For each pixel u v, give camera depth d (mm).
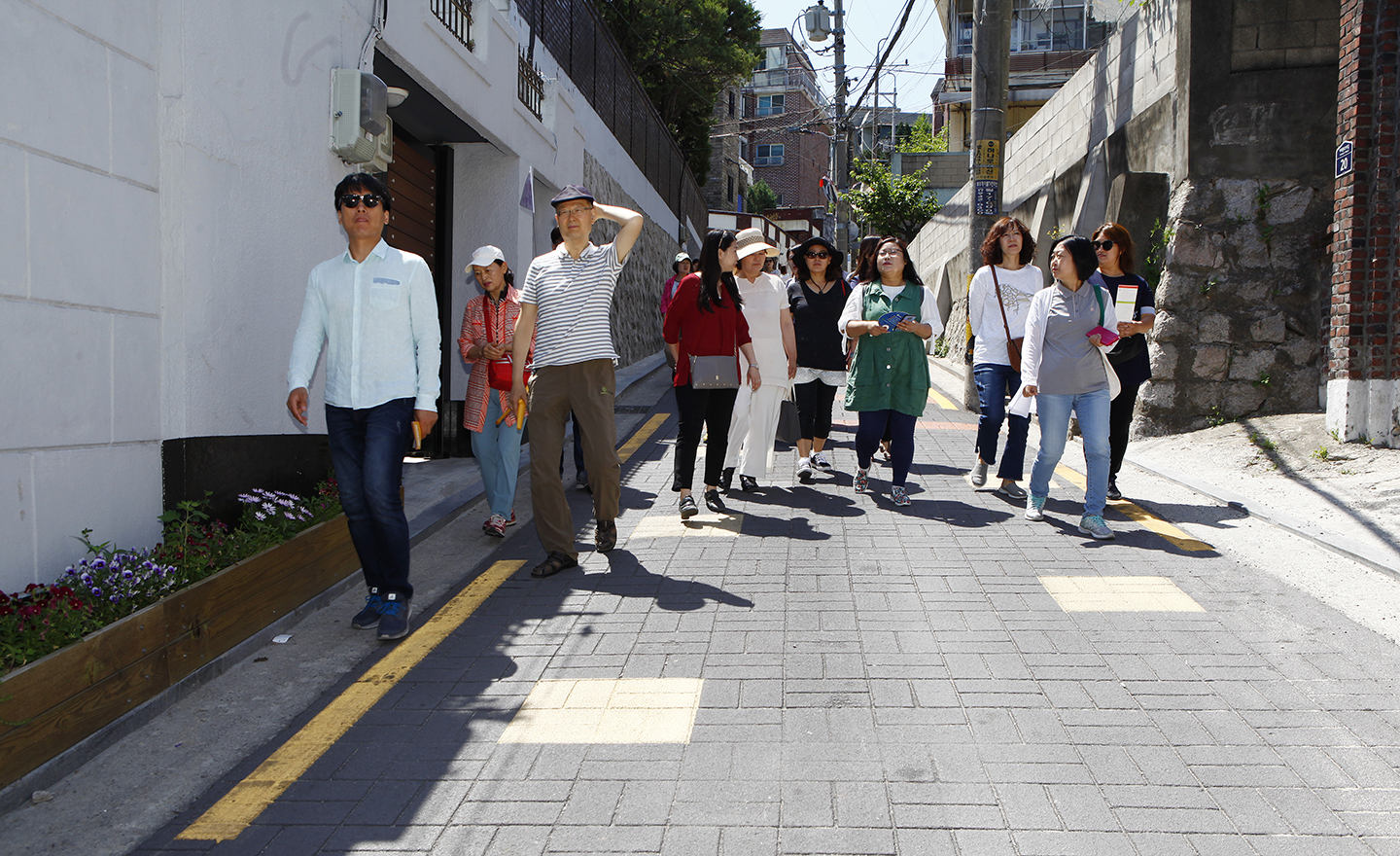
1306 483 6883
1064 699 3545
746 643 4172
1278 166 8914
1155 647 4043
